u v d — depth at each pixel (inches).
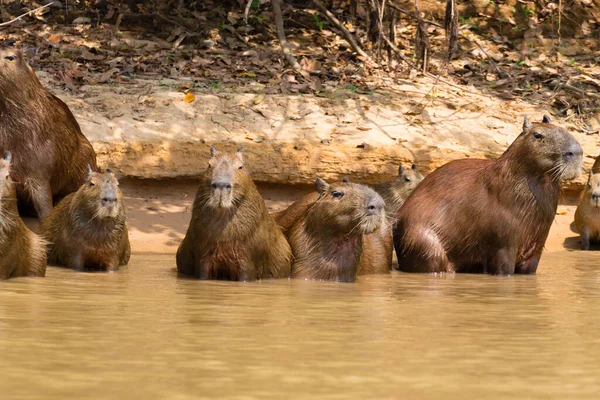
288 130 692.1
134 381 219.9
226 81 764.6
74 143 601.9
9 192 428.5
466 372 236.2
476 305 373.7
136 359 245.3
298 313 339.9
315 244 480.4
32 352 251.1
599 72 872.3
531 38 922.1
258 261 465.1
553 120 768.9
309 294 406.3
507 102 789.9
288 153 673.0
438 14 941.8
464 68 857.5
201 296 387.5
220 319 319.3
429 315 339.9
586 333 300.0
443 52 887.1
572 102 799.7
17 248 435.2
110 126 670.5
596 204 652.7
